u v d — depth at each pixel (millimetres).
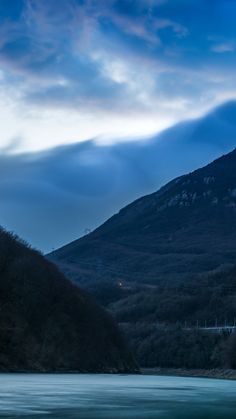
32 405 52406
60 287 158875
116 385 89188
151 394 71312
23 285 142000
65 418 44250
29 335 130750
